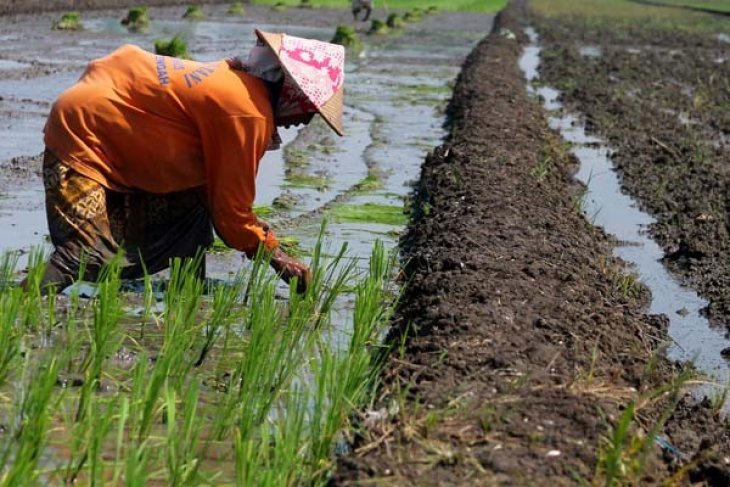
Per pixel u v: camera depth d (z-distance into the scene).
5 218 10.04
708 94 23.14
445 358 6.59
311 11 44.28
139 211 7.79
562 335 7.23
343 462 5.27
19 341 6.47
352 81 22.88
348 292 8.45
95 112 7.34
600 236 11.00
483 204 10.67
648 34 38.94
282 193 11.77
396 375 6.47
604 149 16.17
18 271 8.32
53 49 25.25
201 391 6.42
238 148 7.33
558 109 20.12
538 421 5.70
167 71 7.40
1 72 20.33
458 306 7.48
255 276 7.69
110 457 5.46
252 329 6.96
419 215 11.16
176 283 7.38
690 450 6.13
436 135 16.52
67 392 6.10
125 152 7.43
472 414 5.75
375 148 15.07
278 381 6.35
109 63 7.46
